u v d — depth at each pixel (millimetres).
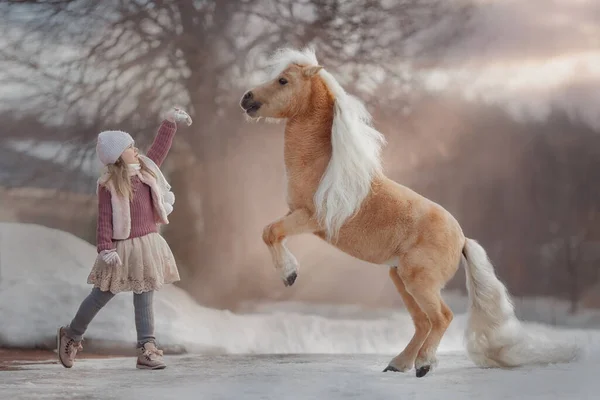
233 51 19156
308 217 6832
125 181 6938
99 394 5422
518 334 7020
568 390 5594
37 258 11102
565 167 27469
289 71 6957
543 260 29219
